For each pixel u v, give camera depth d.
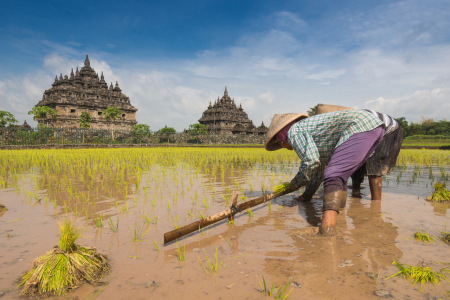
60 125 50.97
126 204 3.46
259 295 1.45
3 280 1.64
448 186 4.52
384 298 1.41
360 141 2.45
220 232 2.48
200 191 4.30
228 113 70.56
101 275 1.69
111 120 58.22
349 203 3.48
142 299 1.42
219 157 11.59
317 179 3.40
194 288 1.53
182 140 38.22
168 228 2.58
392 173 6.09
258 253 2.00
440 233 2.36
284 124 3.01
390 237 2.28
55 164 8.61
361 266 1.77
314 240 2.24
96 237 2.35
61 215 3.01
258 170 6.96
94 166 7.93
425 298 1.41
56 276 1.55
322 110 3.25
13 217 2.93
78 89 54.97
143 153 14.47
